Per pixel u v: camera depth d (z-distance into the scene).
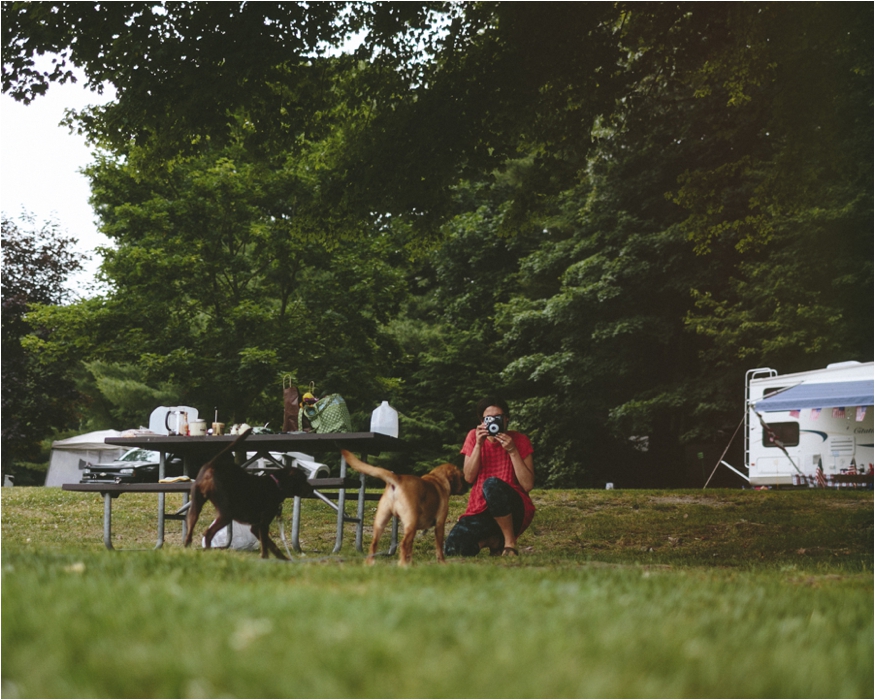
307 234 13.03
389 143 11.77
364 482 7.68
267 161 12.41
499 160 12.30
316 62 11.55
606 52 12.25
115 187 20.03
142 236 20.38
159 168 11.77
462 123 11.63
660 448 28.84
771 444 18.61
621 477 31.12
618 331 25.30
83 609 2.88
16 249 28.48
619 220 25.80
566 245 27.91
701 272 24.61
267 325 20.09
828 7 11.52
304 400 7.67
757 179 22.80
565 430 28.81
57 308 20.22
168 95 10.30
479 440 6.91
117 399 33.34
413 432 29.92
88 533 9.80
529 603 3.18
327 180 12.72
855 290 21.81
